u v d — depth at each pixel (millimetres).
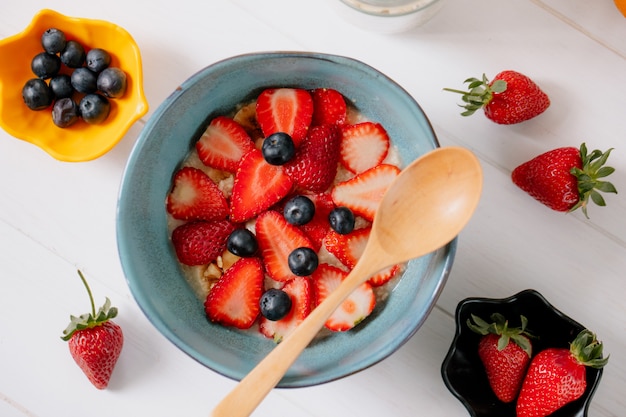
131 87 508
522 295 479
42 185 522
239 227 494
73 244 522
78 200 522
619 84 518
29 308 525
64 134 514
